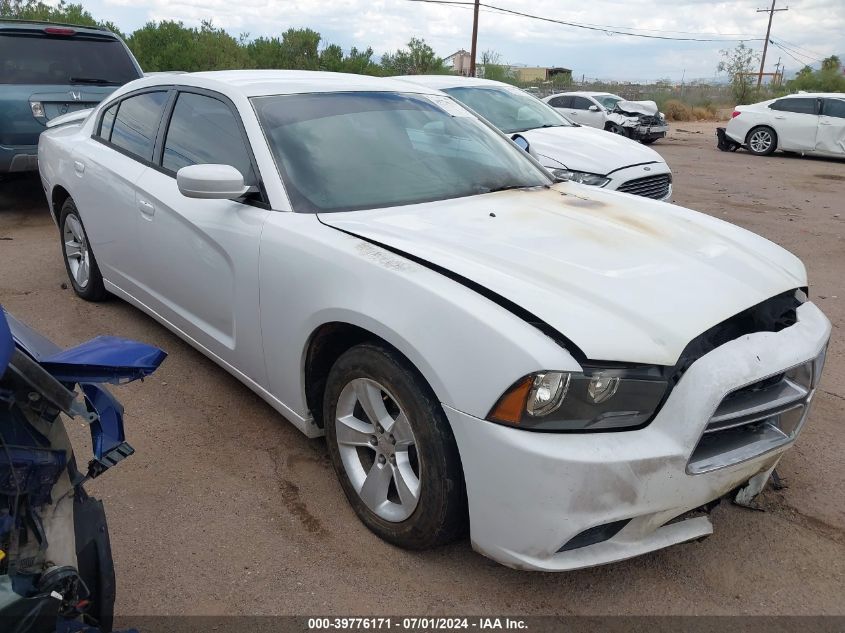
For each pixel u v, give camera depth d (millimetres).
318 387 3055
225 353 3510
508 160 3842
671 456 2221
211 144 3566
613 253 2727
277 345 3066
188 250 3572
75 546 1845
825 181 13328
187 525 2842
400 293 2471
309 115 3484
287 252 2928
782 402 2469
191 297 3684
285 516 2910
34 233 7113
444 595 2512
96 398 1903
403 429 2568
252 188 3209
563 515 2184
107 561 1994
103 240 4520
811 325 2707
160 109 4066
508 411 2186
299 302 2869
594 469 2146
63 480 1810
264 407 3770
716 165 15555
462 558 2691
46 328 4672
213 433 3518
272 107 3455
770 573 2664
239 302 3258
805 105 16922
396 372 2490
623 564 2695
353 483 2830
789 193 11805
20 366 1590
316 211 3062
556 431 2186
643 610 2473
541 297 2336
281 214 3078
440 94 4215
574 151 7320
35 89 7395
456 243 2717
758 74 40562
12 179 8641
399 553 2705
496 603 2482
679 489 2285
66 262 5254
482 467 2262
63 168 4863
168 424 3588
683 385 2250
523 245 2732
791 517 2990
